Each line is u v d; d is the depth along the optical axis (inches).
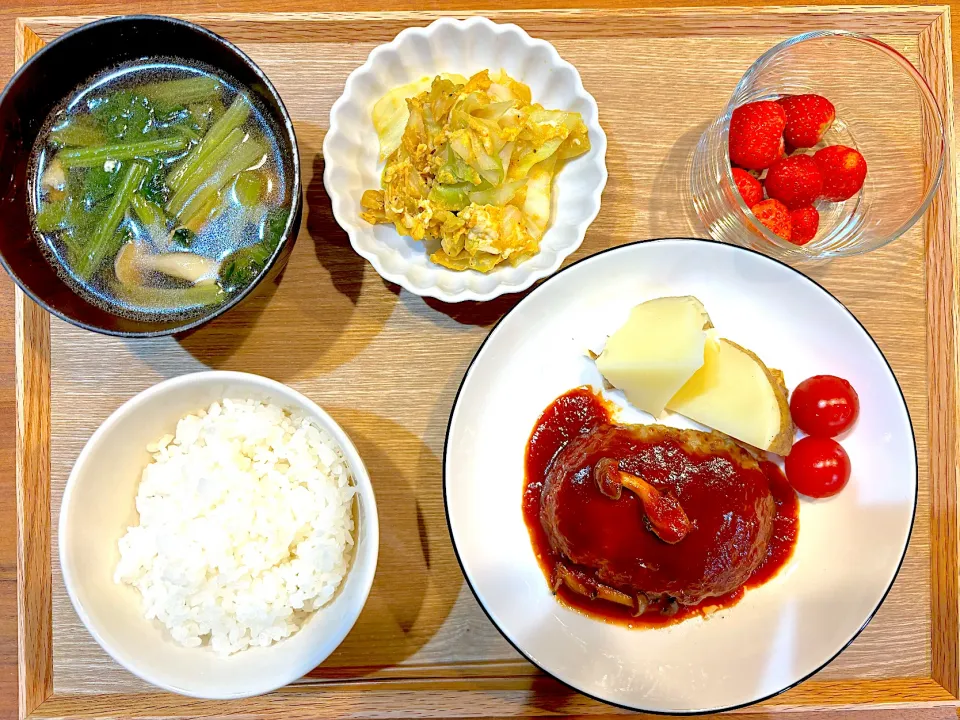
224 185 13.0
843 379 13.9
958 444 14.2
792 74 14.7
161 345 14.4
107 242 12.8
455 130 12.8
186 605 12.4
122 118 12.9
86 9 14.7
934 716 14.1
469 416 13.9
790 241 14.1
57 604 14.1
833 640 13.6
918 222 14.7
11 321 14.6
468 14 14.5
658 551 13.0
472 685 13.9
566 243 13.5
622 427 13.9
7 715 14.3
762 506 13.2
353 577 12.5
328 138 13.4
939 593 14.2
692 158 14.7
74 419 14.4
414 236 13.3
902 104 14.4
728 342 14.1
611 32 14.6
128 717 13.8
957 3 14.8
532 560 14.2
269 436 13.1
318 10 14.6
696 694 13.5
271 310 14.4
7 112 12.0
